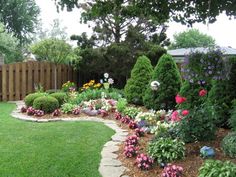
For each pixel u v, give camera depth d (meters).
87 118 8.51
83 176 4.21
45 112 8.91
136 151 4.96
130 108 8.38
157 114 7.38
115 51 13.60
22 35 33.94
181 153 4.58
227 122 5.84
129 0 6.32
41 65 13.80
